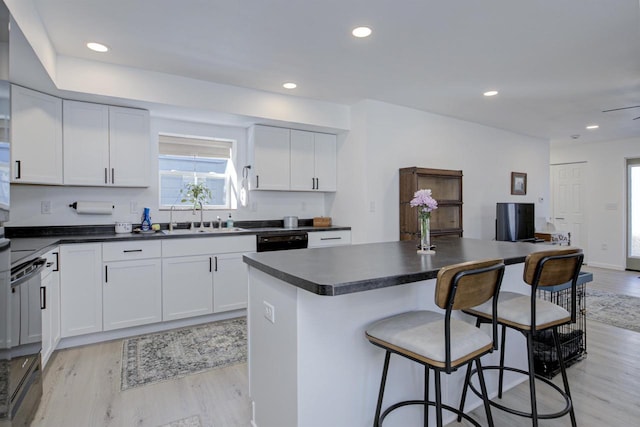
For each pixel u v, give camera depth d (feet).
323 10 7.38
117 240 9.95
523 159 19.60
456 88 12.22
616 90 12.35
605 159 22.00
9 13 5.51
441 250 7.32
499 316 5.92
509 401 7.18
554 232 19.67
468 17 7.64
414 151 14.87
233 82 11.55
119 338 10.19
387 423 5.77
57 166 9.87
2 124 5.25
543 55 9.55
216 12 7.43
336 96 13.12
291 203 15.35
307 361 4.90
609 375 8.18
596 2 7.06
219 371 8.28
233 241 11.75
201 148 13.73
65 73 9.42
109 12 7.38
